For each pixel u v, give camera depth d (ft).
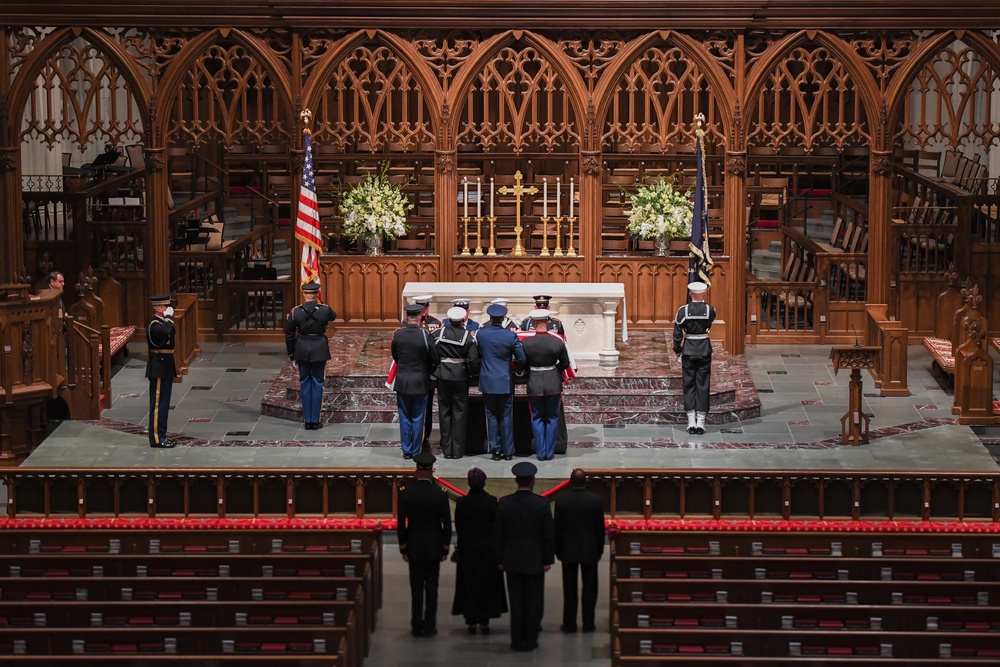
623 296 75.56
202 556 52.70
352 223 87.81
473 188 98.94
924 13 83.35
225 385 80.84
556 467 67.00
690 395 71.61
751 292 89.76
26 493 61.00
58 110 115.96
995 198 88.33
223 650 46.85
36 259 92.17
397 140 93.81
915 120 114.21
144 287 90.63
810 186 108.06
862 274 95.55
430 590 52.85
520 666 50.47
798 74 86.58
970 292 78.07
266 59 85.30
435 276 87.51
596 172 86.22
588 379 74.13
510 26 84.69
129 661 44.34
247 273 95.30
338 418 74.28
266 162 108.99
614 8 83.82
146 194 86.58
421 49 85.81
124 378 82.48
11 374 69.10
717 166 101.45
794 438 71.46
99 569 53.16
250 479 61.00
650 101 86.84
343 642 45.03
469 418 69.46
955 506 60.49
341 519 61.00
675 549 54.65
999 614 49.34
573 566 52.95
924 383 81.00
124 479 60.80
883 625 49.44
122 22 84.48
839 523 60.13
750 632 47.37
